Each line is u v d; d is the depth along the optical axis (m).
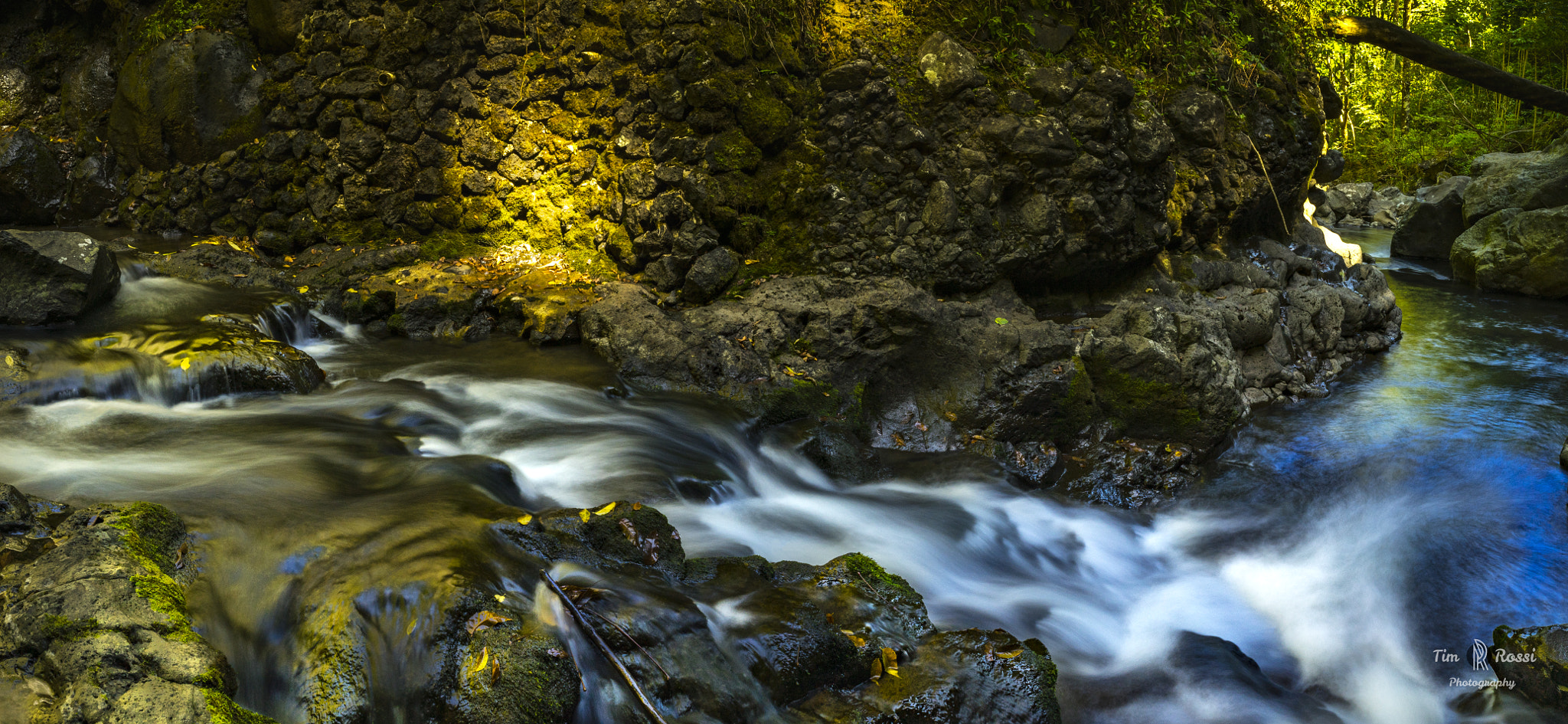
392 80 8.10
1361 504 6.48
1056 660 4.73
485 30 8.22
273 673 3.35
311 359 6.20
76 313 6.02
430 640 3.31
